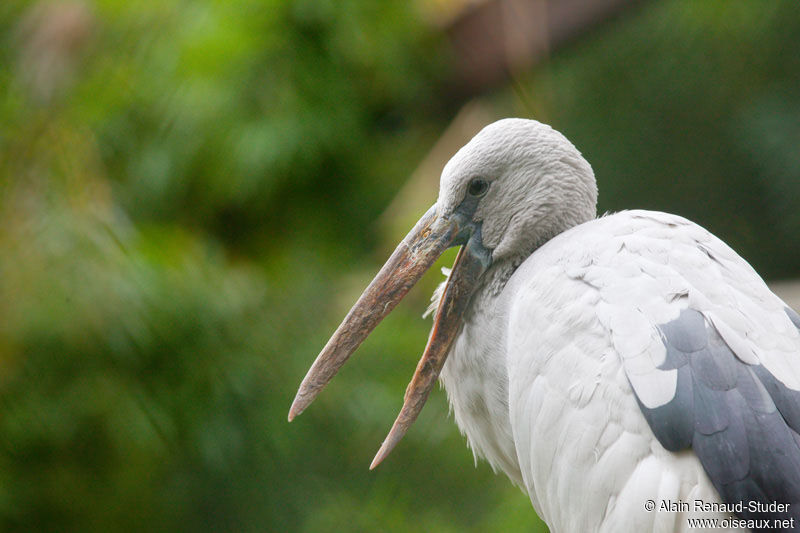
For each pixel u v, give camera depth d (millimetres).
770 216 12445
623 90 12625
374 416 9625
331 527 9500
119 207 10281
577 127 12562
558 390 4824
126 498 9953
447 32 10523
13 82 10414
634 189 12641
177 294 9391
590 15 10117
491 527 9078
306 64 10508
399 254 5793
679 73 12523
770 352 4598
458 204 5730
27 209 9484
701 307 4691
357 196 11211
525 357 5012
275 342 9977
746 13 11703
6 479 9500
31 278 9125
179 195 10914
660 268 4863
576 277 4996
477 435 5938
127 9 10641
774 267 12367
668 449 4457
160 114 10617
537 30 10148
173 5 10656
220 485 9992
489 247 5730
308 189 11117
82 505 9805
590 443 4652
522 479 5977
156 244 9859
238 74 10352
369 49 10477
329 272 10961
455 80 10688
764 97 12328
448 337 5773
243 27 10305
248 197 10750
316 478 9836
